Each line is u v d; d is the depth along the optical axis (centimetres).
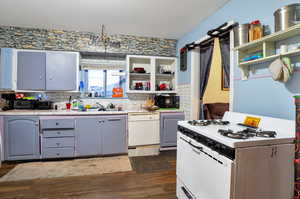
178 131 180
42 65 308
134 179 225
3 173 240
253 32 156
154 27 308
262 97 161
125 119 315
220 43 249
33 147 278
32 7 237
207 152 126
